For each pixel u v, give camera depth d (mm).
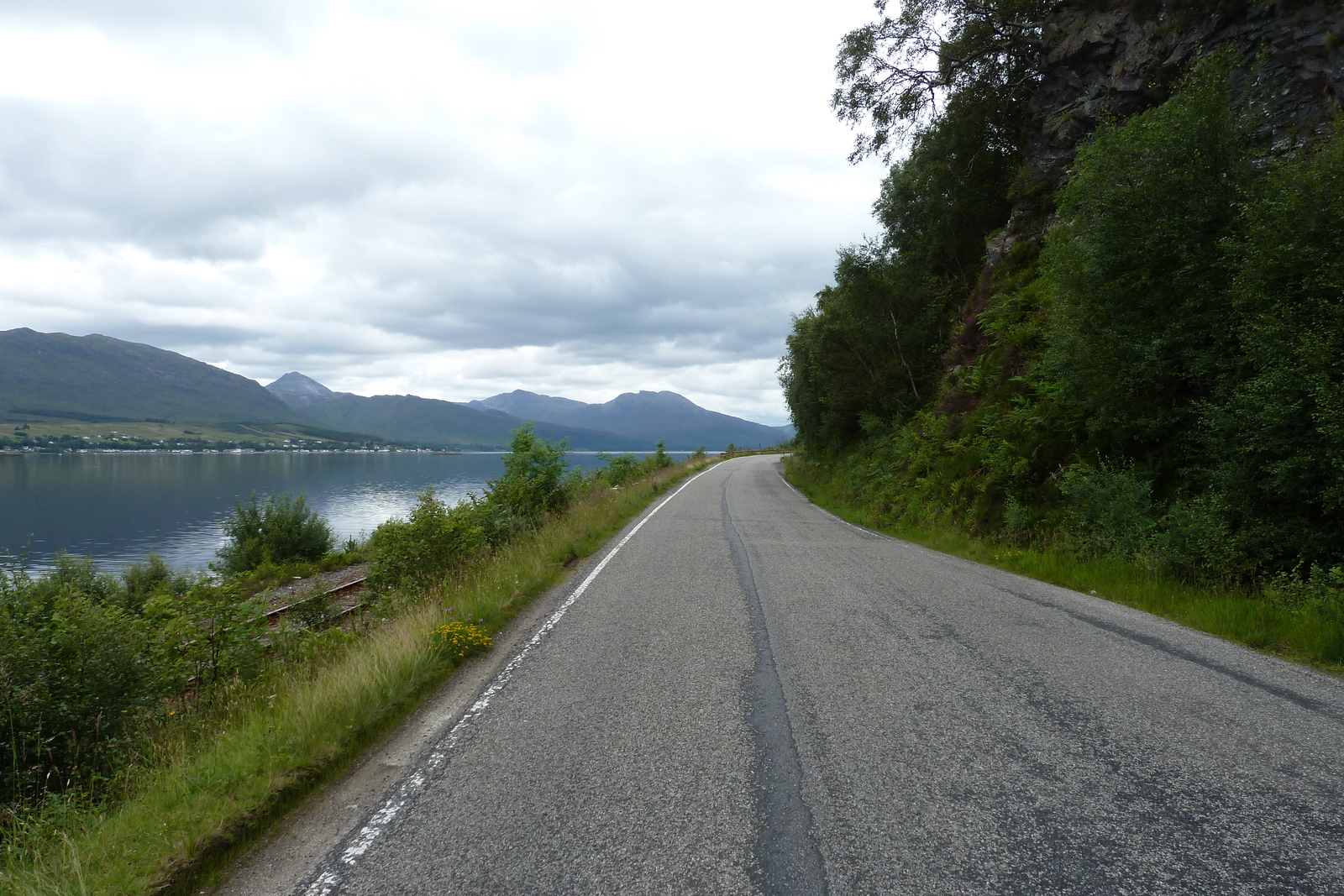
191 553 38906
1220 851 2678
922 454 17891
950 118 22594
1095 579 8609
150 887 2578
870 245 27469
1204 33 13688
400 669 4855
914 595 7777
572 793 3213
